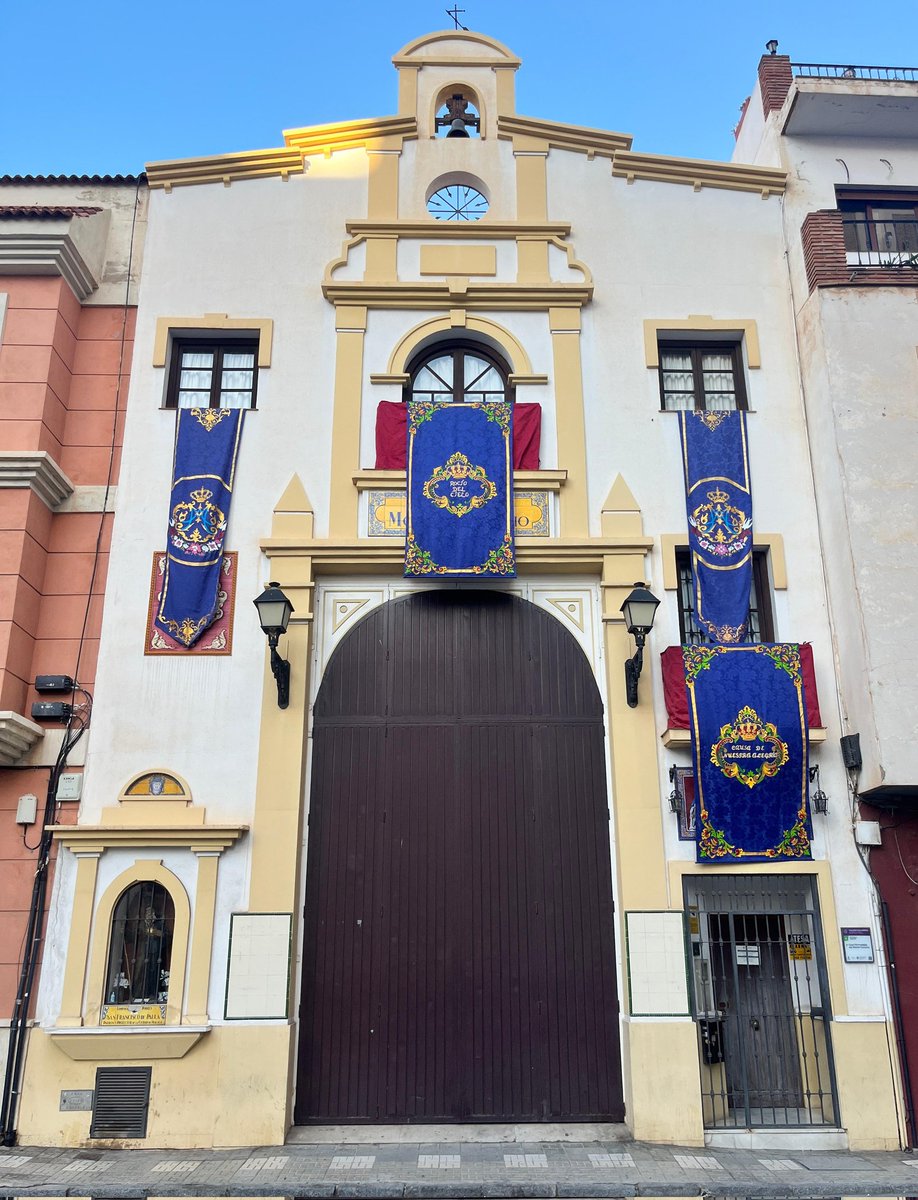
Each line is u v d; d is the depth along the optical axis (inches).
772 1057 394.6
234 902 392.8
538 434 454.0
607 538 436.8
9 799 405.4
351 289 469.1
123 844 394.3
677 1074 376.8
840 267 462.3
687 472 451.5
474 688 431.8
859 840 405.1
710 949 400.8
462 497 435.8
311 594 432.8
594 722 428.8
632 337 474.6
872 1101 378.6
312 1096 383.6
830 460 437.4
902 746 392.5
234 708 417.7
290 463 450.3
